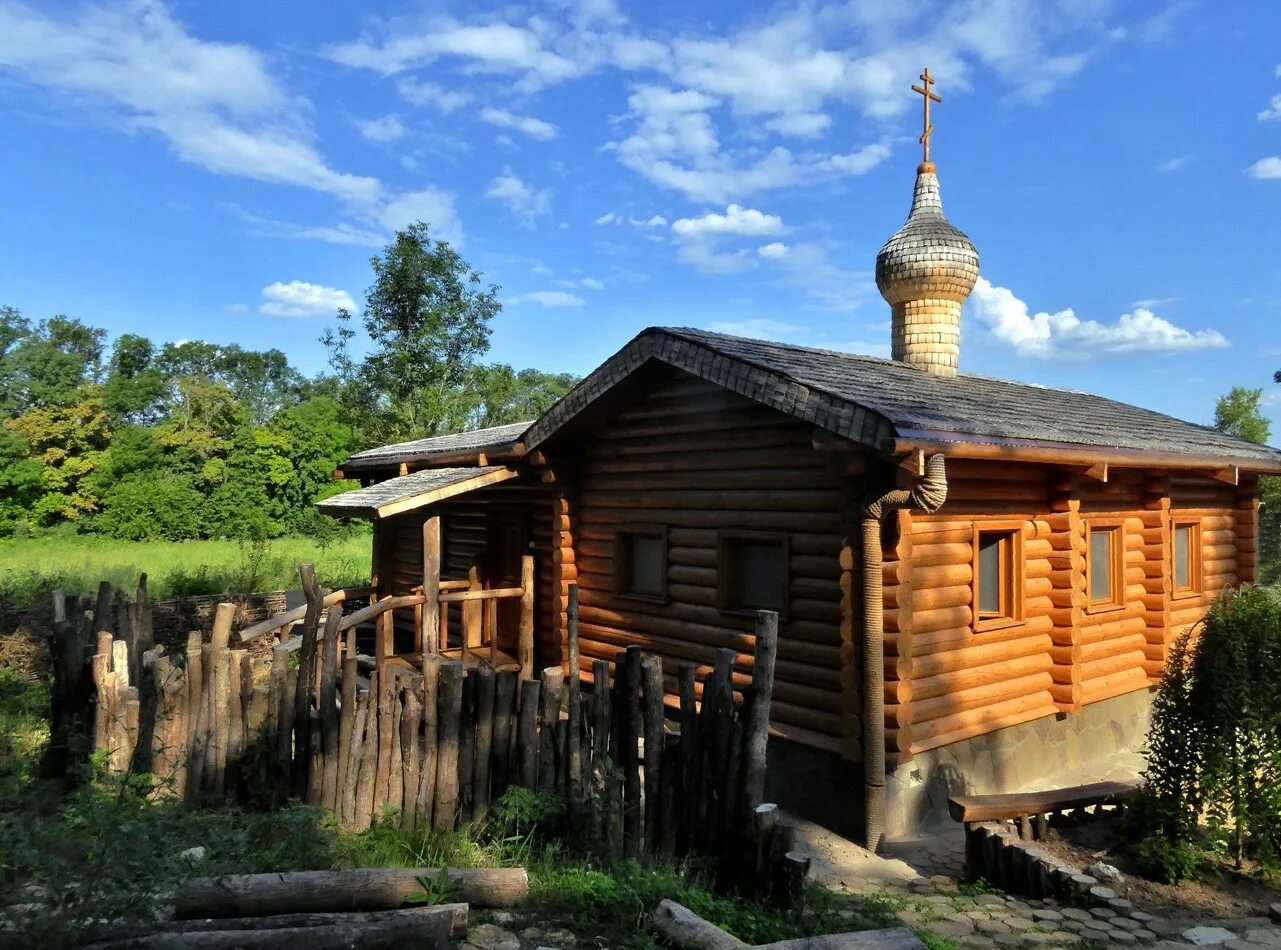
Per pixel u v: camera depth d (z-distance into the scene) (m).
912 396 8.24
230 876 4.35
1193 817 6.74
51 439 40.78
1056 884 6.15
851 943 4.32
